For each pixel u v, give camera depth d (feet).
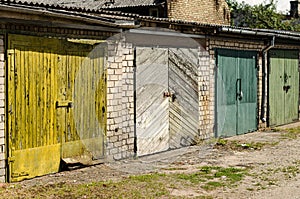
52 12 25.05
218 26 38.68
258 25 110.01
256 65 47.50
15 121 25.58
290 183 26.89
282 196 24.35
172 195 24.25
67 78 28.40
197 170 30.07
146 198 23.58
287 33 50.93
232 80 43.88
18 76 25.58
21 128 25.94
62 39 27.94
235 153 35.96
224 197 24.08
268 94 49.88
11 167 25.57
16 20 25.07
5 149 25.35
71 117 28.84
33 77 26.40
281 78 52.29
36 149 26.86
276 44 50.83
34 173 26.89
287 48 53.36
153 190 25.07
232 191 25.20
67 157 28.86
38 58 26.61
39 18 25.36
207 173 29.22
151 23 33.14
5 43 24.90
